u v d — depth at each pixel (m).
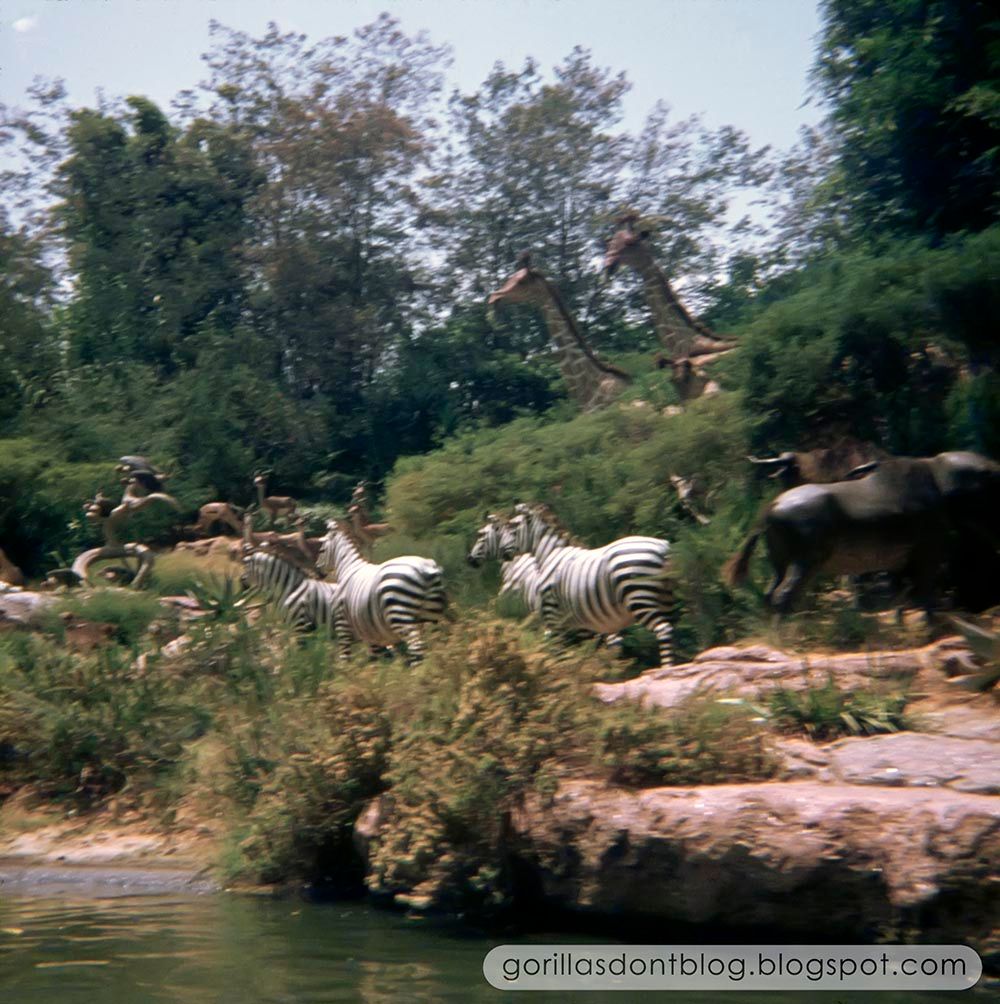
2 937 6.96
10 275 31.05
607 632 11.60
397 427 31.25
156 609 14.74
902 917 5.88
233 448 27.95
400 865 7.57
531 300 20.19
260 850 8.52
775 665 9.01
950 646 9.10
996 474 10.18
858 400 13.23
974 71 17.16
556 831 7.05
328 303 32.62
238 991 5.73
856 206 20.38
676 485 14.02
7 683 11.71
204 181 32.72
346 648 12.62
